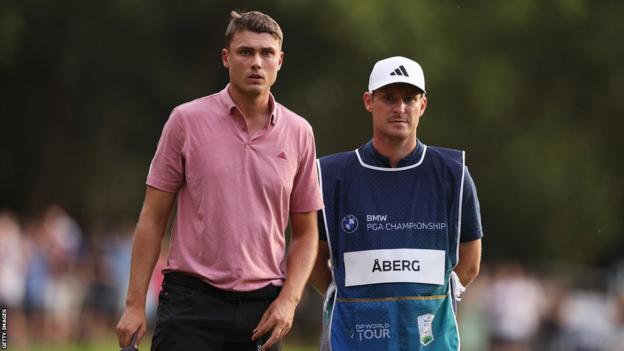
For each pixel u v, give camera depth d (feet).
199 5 300.61
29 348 205.05
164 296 75.46
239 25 75.20
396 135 83.82
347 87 330.95
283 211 76.02
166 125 76.13
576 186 354.95
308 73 327.26
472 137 336.90
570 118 351.87
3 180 325.62
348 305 85.10
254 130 75.77
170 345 74.59
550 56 342.44
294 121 77.30
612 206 368.48
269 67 75.20
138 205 333.01
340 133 343.87
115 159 325.42
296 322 308.60
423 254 84.94
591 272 305.12
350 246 85.35
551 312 259.39
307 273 77.51
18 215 324.39
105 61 299.58
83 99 313.32
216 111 75.56
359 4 287.89
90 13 287.48
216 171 74.28
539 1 325.62
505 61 326.65
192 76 323.78
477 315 254.47
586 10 332.39
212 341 74.43
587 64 343.46
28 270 219.41
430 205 85.35
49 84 312.29
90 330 230.89
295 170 76.84
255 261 74.38
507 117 338.34
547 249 375.86
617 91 346.33
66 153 322.75
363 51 301.02
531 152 339.36
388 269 84.69
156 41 307.37
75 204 327.47
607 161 361.30
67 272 242.37
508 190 351.46
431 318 84.74
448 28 316.81
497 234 374.22
